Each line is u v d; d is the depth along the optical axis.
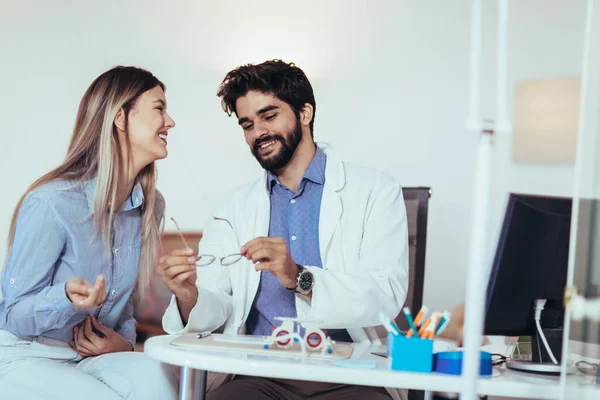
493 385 1.30
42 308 1.78
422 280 2.38
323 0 4.54
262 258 1.72
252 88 2.01
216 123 4.60
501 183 4.36
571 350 1.26
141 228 2.10
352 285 1.78
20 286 1.85
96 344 1.95
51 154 4.54
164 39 4.62
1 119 4.56
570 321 1.27
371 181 2.07
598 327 1.26
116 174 1.98
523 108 4.30
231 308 1.96
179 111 4.62
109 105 2.00
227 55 4.61
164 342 1.53
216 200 4.58
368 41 4.50
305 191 2.06
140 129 2.03
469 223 4.36
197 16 4.62
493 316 1.59
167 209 4.61
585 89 1.25
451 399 1.75
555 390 1.29
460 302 4.36
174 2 4.62
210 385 1.92
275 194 2.10
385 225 2.00
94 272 1.97
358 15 4.51
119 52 4.61
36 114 4.56
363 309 1.76
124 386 1.76
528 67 4.32
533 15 4.31
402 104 4.45
